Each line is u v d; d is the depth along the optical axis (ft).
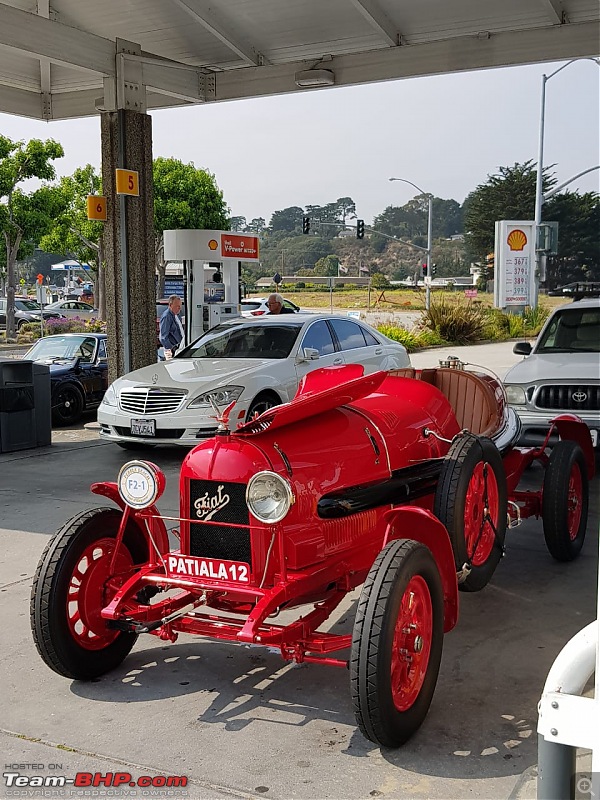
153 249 39.91
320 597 13.61
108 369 39.99
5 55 42.29
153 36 40.34
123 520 13.64
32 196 106.52
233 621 12.77
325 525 13.19
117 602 12.90
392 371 19.97
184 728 12.35
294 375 31.78
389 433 15.21
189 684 13.83
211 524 12.91
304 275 584.81
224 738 12.03
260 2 36.09
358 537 13.92
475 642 15.23
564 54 35.94
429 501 16.12
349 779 10.87
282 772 11.09
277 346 32.73
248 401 29.58
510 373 27.94
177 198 141.59
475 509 15.35
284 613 16.67
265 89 41.91
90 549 13.60
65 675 13.58
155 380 30.55
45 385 35.81
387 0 35.14
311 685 13.75
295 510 12.65
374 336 37.37
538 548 20.92
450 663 14.34
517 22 36.45
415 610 11.93
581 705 5.94
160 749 11.76
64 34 35.17
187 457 13.28
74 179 126.62
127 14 38.14
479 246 295.07
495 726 12.16
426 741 11.78
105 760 11.50
